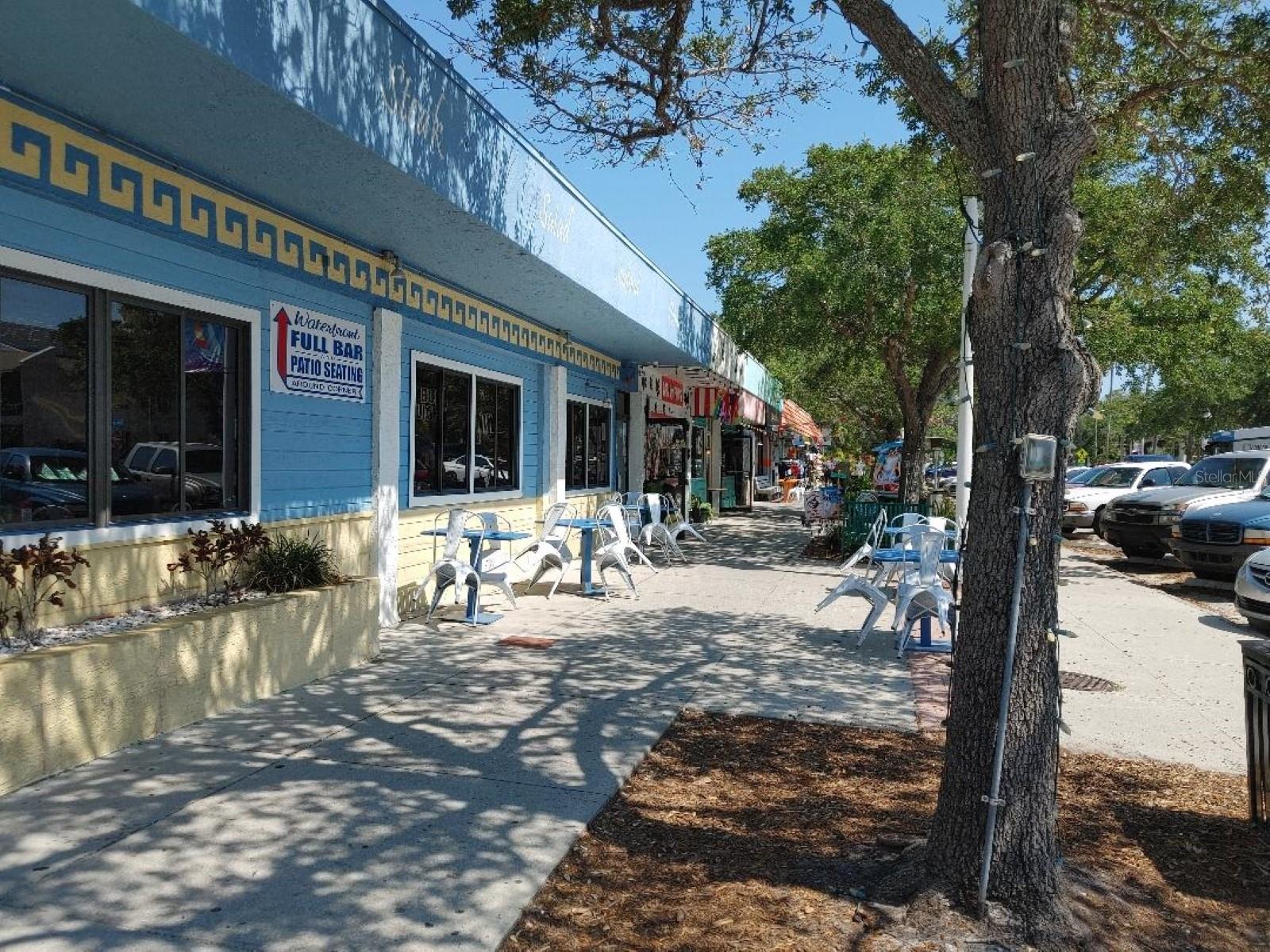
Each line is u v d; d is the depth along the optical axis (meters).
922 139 9.53
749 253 17.83
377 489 8.46
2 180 4.79
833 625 9.52
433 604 9.12
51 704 4.59
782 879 3.78
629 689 6.77
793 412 35.28
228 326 6.62
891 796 4.79
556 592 11.34
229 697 5.85
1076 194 13.05
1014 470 3.45
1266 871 4.05
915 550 8.84
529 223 8.12
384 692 6.44
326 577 7.16
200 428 6.38
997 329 3.49
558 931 3.36
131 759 4.88
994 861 3.42
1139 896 3.74
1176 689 7.28
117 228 5.55
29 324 5.13
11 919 3.28
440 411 9.95
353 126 5.47
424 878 3.69
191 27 4.20
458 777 4.84
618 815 4.47
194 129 5.36
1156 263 10.61
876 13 3.91
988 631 3.49
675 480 19.55
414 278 8.88
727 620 9.67
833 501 17.91
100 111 5.11
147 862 3.74
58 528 5.31
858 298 14.43
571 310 11.09
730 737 5.75
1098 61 8.22
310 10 5.03
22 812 4.17
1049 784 3.48
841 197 14.76
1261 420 44.66
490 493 11.13
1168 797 4.94
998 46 3.51
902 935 3.31
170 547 6.05
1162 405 48.16
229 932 3.24
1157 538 15.04
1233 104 7.99
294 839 4.00
